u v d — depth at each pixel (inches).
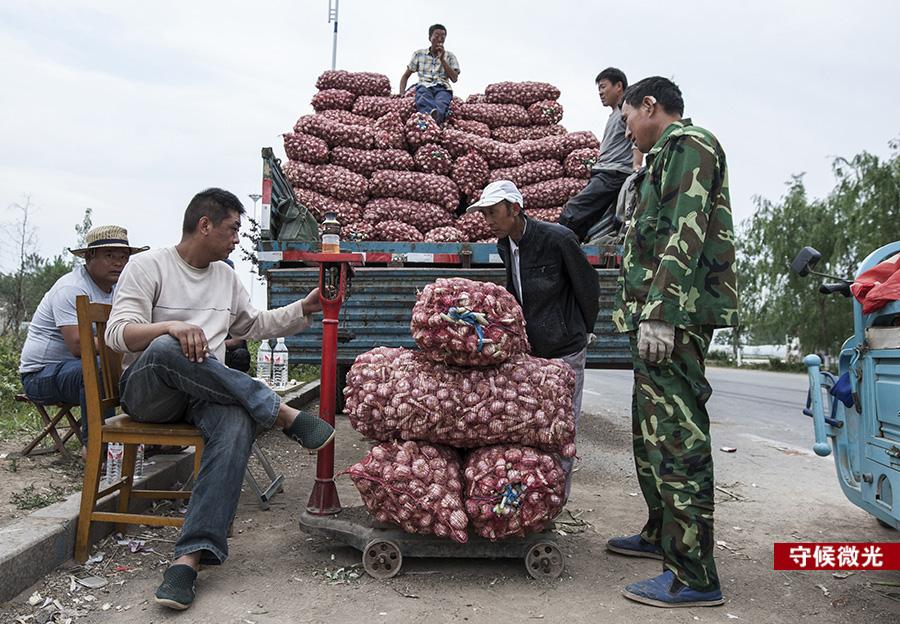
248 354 202.4
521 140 287.6
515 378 123.2
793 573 128.5
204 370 119.6
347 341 222.1
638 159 244.2
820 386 132.3
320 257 135.6
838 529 154.7
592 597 115.5
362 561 126.3
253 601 110.2
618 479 201.3
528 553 122.0
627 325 123.9
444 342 118.4
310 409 301.1
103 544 130.6
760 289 1124.5
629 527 154.2
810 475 208.8
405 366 124.7
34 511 127.3
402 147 270.5
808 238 1023.6
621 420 329.4
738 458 235.3
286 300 220.1
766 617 110.0
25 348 173.8
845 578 126.5
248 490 175.9
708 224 117.8
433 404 119.2
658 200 122.0
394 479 117.6
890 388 115.0
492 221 143.8
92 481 123.6
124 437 124.6
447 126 278.5
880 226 887.7
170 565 112.1
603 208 251.0
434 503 117.0
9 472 159.0
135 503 144.7
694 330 116.2
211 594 112.3
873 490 122.6
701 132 116.3
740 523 158.4
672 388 116.5
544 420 120.7
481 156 268.2
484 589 117.6
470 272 219.9
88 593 111.7
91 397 124.2
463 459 129.2
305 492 175.6
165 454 174.1
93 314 127.5
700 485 114.6
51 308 172.9
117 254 172.6
